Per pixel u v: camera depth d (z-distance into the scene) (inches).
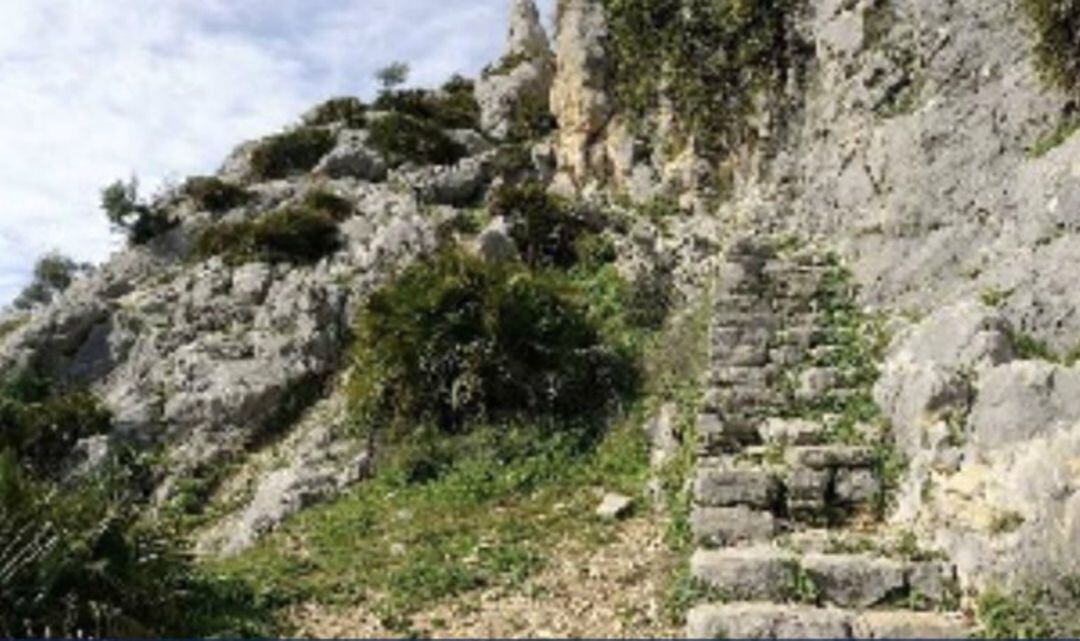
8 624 278.8
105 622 288.5
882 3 554.3
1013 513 287.3
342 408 566.3
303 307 674.2
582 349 516.1
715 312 468.4
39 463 605.9
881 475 342.6
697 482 337.7
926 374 344.8
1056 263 368.8
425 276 548.7
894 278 462.6
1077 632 263.0
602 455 448.8
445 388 497.7
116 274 847.7
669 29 721.6
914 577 288.7
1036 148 430.0
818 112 590.9
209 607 325.1
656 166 732.0
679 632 279.9
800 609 272.2
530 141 999.0
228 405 623.2
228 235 808.3
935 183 472.1
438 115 1104.8
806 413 387.2
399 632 297.3
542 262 667.4
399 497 442.0
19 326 810.8
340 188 896.3
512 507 411.2
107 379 708.0
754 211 598.5
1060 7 430.6
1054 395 301.3
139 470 589.9
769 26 638.5
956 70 491.8
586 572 327.6
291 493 470.0
